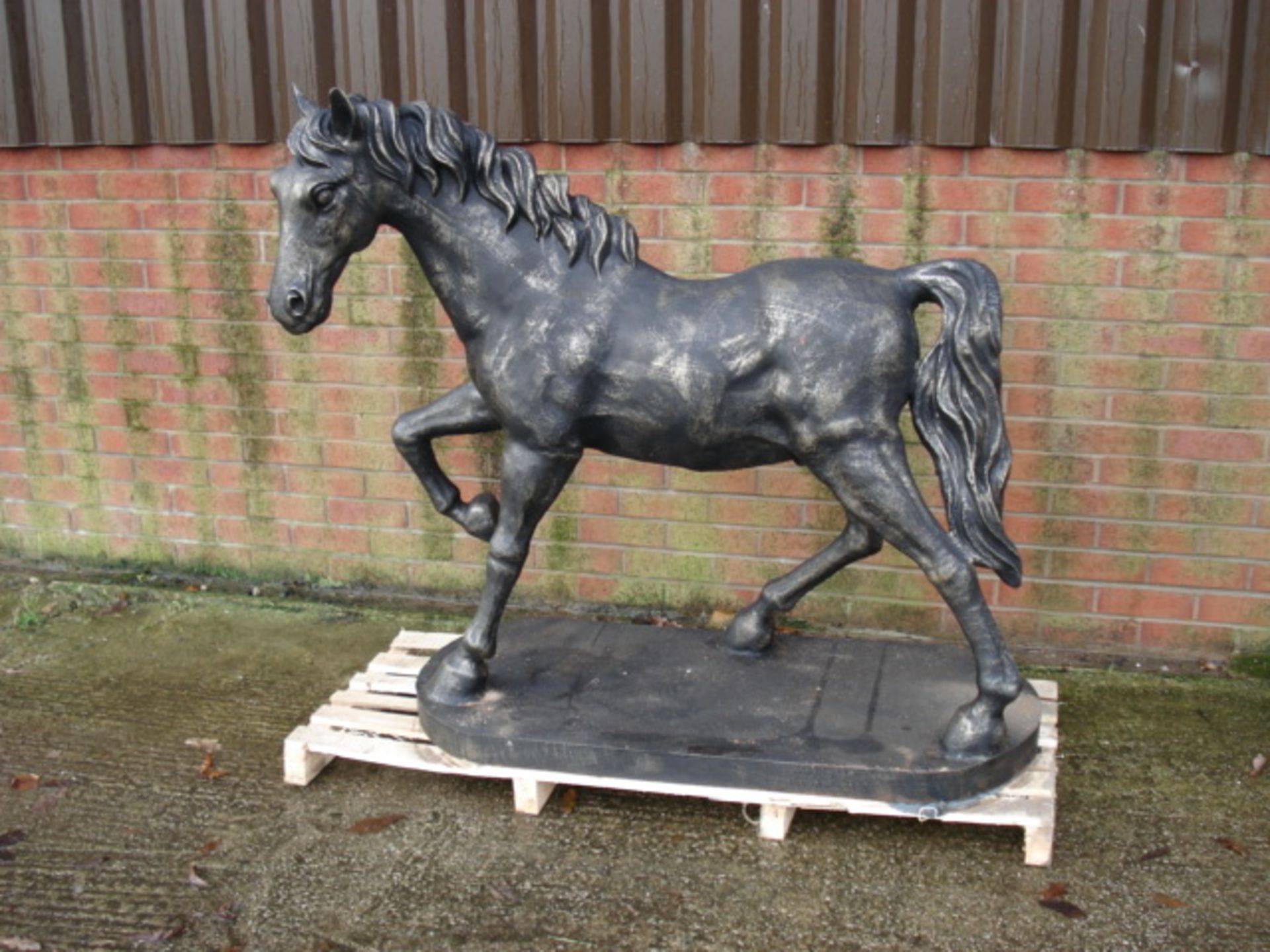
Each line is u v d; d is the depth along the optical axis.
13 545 4.30
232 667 3.56
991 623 2.57
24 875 2.61
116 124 3.76
